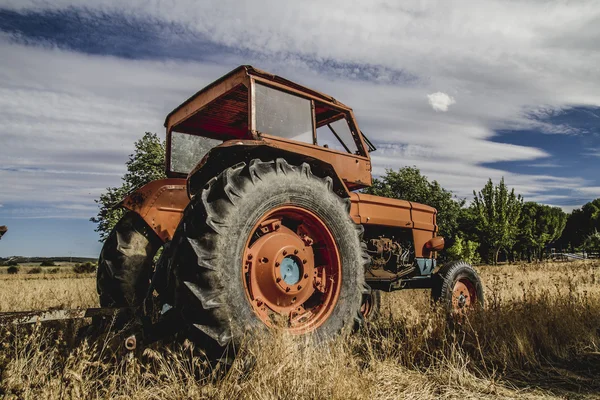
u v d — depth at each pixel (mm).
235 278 2660
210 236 2641
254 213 2861
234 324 2582
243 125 4855
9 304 5934
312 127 3908
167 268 3014
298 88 3812
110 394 2256
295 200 3148
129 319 2973
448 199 40312
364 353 3320
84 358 2398
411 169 41281
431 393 2715
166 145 4617
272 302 2996
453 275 5309
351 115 4441
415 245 5551
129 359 2434
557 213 57656
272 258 2969
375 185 41625
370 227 5156
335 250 3336
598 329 4180
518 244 47219
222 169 3312
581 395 2746
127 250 3939
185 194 4059
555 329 3883
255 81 3477
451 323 3838
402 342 3473
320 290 3314
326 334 3107
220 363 2531
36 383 2244
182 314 2590
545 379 3043
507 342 3494
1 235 2922
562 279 9375
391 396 2592
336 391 2357
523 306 4273
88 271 31156
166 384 2432
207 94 3941
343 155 4164
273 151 3244
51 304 5797
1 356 2299
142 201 3881
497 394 2746
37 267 38094
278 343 2557
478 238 37094
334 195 3434
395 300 5867
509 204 34062
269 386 2322
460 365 3143
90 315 2760
